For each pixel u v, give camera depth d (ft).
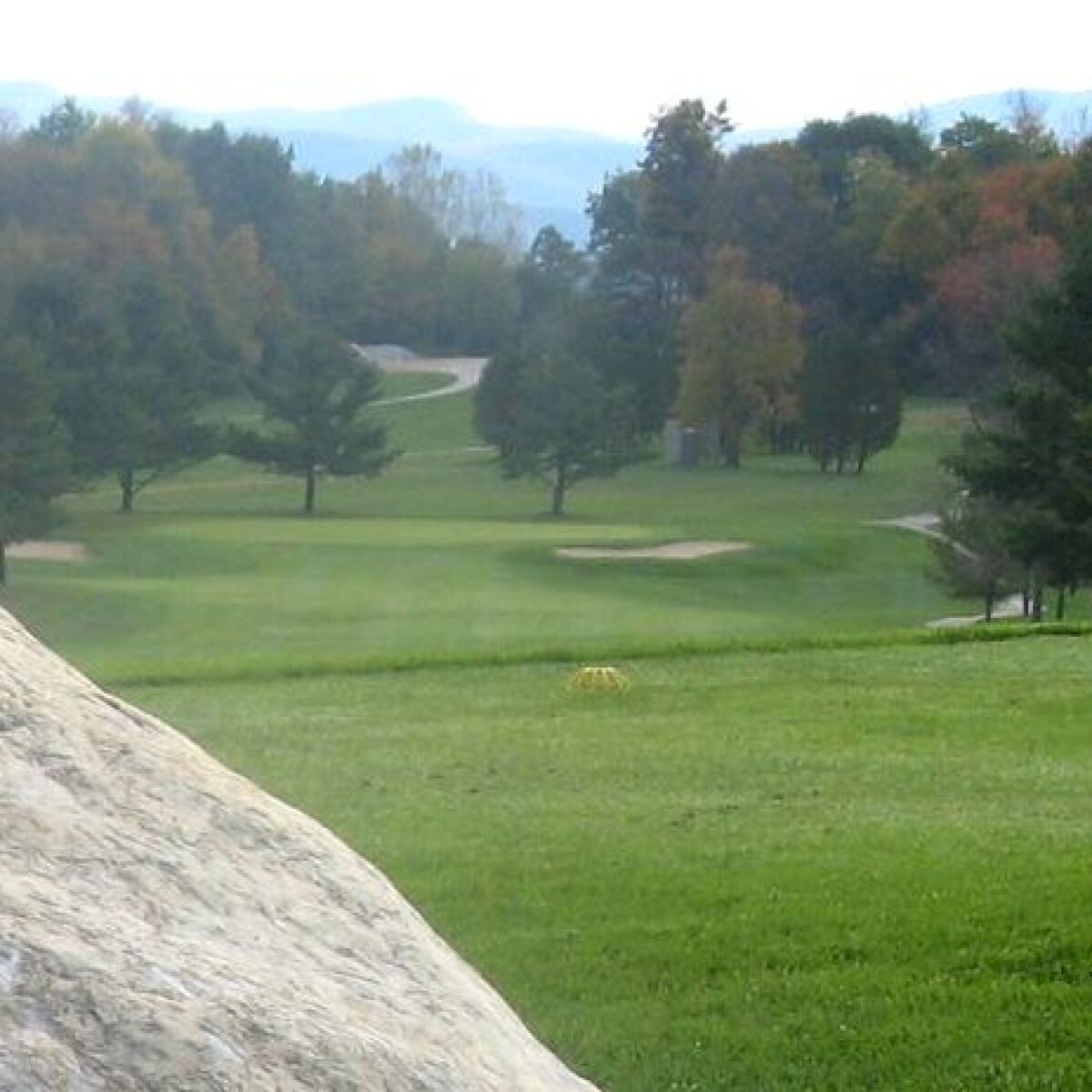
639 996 34.47
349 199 523.29
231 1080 13.75
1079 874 41.39
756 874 42.68
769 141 437.17
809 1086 30.32
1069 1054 31.07
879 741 64.64
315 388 277.64
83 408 262.47
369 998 16.10
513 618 156.04
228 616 158.10
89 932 14.89
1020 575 174.60
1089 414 142.10
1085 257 152.97
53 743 17.90
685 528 245.24
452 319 505.25
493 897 41.19
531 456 274.77
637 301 416.67
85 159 438.81
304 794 54.44
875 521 258.98
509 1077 16.07
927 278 366.02
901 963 35.73
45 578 187.32
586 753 61.72
